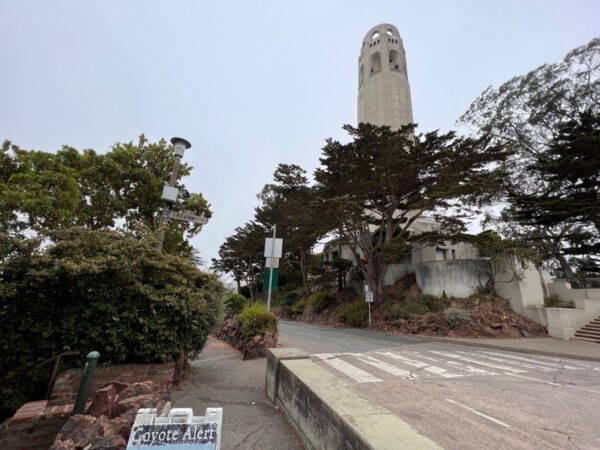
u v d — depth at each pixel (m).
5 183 11.48
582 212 18.22
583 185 20.08
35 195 11.00
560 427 4.38
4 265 4.55
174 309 5.71
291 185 34.88
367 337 15.91
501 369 8.52
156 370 5.36
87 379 3.44
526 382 7.04
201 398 5.38
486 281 18.97
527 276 17.81
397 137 17.48
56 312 4.94
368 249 22.94
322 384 3.61
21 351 4.71
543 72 22.94
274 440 3.70
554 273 28.17
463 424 4.45
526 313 16.84
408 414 4.83
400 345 13.12
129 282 5.43
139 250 5.85
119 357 5.25
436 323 16.91
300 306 32.19
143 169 14.61
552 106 22.89
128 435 2.91
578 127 20.39
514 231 24.69
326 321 25.91
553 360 10.30
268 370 5.75
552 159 21.91
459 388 6.42
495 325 15.91
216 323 7.11
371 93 42.78
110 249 5.41
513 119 24.78
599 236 20.69
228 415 4.55
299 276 41.28
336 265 29.11
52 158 12.61
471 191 16.67
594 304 16.34
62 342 4.94
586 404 5.45
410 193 20.12
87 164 14.08
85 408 3.69
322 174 19.36
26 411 3.70
